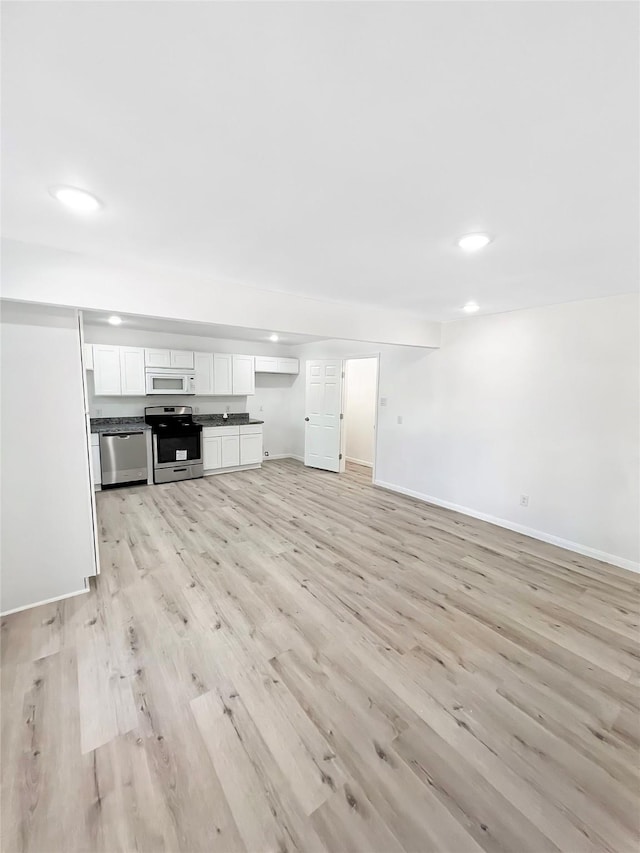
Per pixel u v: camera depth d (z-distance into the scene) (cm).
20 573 254
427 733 169
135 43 80
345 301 346
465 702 186
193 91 94
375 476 576
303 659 212
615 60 83
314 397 675
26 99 96
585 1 70
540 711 181
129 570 308
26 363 246
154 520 419
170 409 618
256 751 159
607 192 143
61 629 235
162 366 563
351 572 310
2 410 242
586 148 116
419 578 302
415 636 233
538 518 382
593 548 343
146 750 159
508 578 304
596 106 97
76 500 268
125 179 138
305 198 151
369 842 129
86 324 504
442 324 463
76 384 262
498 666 210
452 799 142
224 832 131
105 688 190
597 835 132
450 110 99
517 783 148
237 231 185
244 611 255
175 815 136
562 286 286
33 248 209
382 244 200
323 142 114
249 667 206
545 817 137
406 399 520
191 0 70
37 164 128
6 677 197
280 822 134
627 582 300
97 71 87
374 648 222
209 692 189
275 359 694
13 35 78
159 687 192
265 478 610
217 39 79
